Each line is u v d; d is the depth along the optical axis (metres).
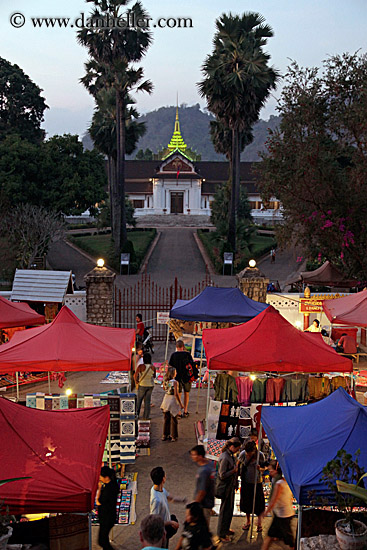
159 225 74.75
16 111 65.00
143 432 11.95
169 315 16.44
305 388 10.99
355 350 17.86
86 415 7.98
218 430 10.83
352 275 24.50
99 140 45.62
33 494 6.07
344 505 5.87
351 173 22.28
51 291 18.89
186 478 10.20
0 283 35.41
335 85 23.30
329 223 22.48
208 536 6.57
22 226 39.09
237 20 35.78
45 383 15.91
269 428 7.77
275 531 7.52
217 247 44.19
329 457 6.65
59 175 44.28
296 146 23.47
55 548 6.59
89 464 6.72
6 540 5.90
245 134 48.09
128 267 39.56
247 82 35.06
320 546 6.04
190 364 13.41
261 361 10.62
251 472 8.41
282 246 24.72
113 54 38.97
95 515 8.77
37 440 6.96
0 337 16.77
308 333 12.84
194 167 81.12
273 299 21.16
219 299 16.84
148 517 5.81
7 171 42.66
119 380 15.89
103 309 20.55
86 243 53.47
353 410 7.25
